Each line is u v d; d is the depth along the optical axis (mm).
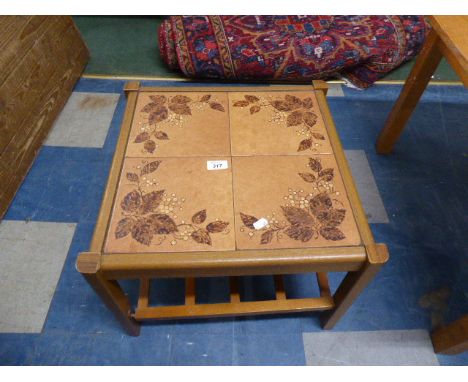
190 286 919
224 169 747
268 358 913
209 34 1574
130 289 1016
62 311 968
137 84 943
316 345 935
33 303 978
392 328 964
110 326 951
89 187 1254
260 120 860
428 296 1021
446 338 878
